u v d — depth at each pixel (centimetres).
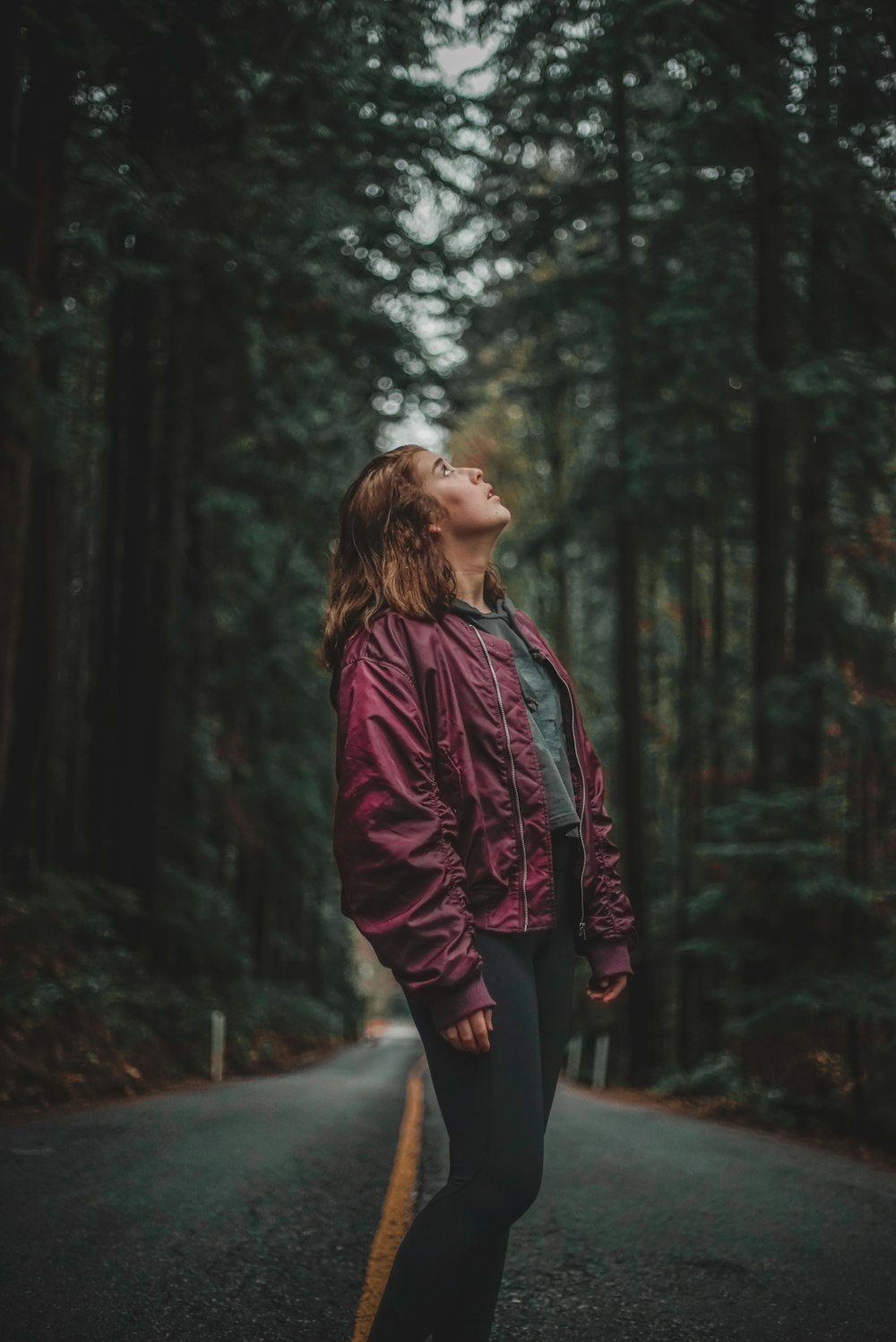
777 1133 902
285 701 2422
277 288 1364
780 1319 282
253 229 1191
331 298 1414
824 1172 532
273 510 2080
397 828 191
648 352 1678
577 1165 538
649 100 1373
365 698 200
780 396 1245
